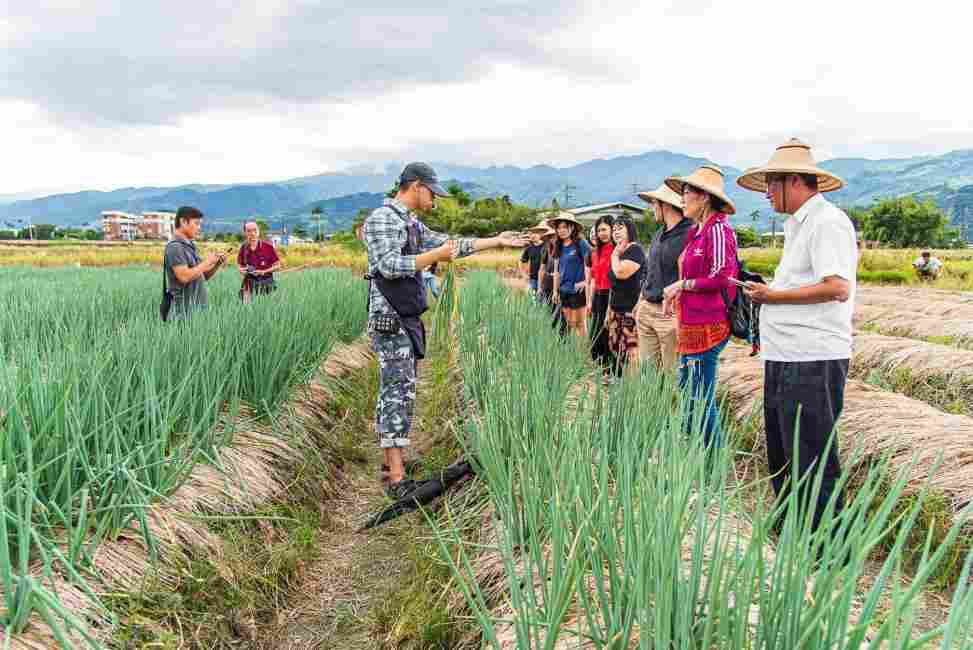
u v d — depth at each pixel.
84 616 2.23
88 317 6.04
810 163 2.95
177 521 2.93
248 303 5.81
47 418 2.71
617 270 5.67
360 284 11.47
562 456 2.46
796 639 1.49
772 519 1.69
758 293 3.03
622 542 2.19
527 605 1.81
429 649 2.65
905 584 2.95
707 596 1.68
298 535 3.56
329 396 5.73
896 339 8.09
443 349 6.40
